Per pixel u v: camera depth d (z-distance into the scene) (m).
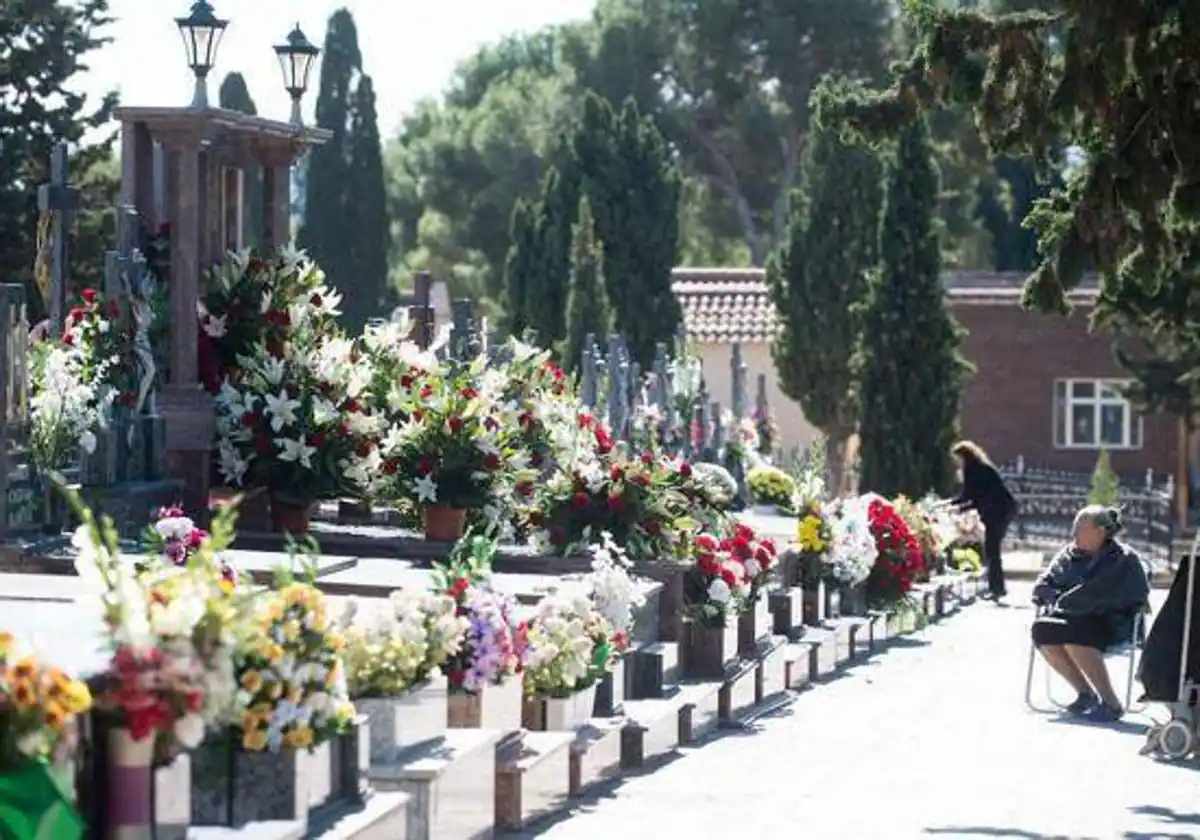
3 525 16.94
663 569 19.09
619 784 15.88
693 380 35.34
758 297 63.59
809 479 26.25
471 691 13.33
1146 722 20.64
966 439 62.16
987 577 37.69
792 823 14.48
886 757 17.89
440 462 20.42
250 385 20.77
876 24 76.69
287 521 20.73
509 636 13.59
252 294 21.02
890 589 28.30
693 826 14.17
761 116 77.06
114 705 8.90
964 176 72.31
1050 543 51.91
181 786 9.36
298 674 10.18
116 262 19.58
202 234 21.62
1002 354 62.00
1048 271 16.88
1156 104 15.77
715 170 81.19
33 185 44.84
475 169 78.56
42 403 18.20
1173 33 15.59
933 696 22.38
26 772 8.34
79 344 19.27
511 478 20.73
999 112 17.23
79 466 18.78
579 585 16.16
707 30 76.94
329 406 20.56
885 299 46.97
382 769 11.55
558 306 51.06
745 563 20.72
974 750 18.48
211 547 9.67
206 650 9.23
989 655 26.86
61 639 10.26
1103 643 20.80
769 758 17.56
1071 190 17.34
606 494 19.67
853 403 50.56
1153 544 48.97
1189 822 15.05
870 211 53.25
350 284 70.62
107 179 46.22
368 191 71.12
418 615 12.19
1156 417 61.53
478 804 12.58
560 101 77.94
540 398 22.31
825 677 24.11
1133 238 16.78
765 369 61.91
